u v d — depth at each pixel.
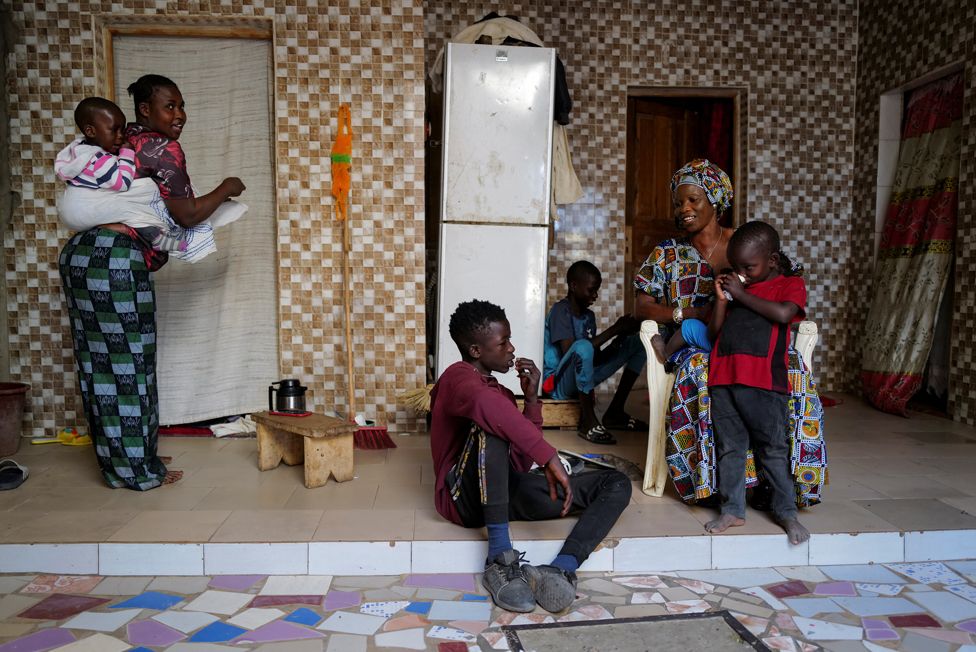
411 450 3.74
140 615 2.18
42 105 3.93
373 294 4.05
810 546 2.57
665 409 2.97
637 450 3.75
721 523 2.60
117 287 2.92
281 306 4.04
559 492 2.47
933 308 4.65
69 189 2.97
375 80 3.98
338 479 3.16
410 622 2.14
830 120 5.58
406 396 3.98
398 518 2.70
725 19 5.45
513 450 2.58
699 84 5.48
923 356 4.66
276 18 3.93
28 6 3.89
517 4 5.31
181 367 4.12
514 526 2.63
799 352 2.78
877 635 2.08
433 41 5.26
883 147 5.24
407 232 4.04
